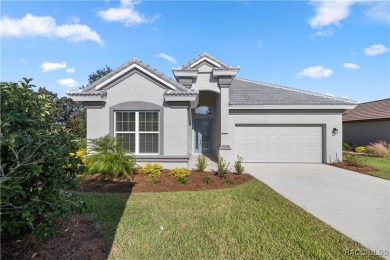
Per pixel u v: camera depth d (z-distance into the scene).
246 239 5.07
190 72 15.40
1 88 3.97
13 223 3.65
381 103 27.58
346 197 8.44
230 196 8.24
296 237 5.20
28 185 3.99
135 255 4.36
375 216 6.60
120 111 12.47
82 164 4.96
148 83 12.42
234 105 16.59
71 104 26.91
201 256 4.38
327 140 16.67
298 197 8.41
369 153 20.97
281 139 17.08
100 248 4.49
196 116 20.45
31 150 3.72
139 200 7.60
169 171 11.72
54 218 4.21
